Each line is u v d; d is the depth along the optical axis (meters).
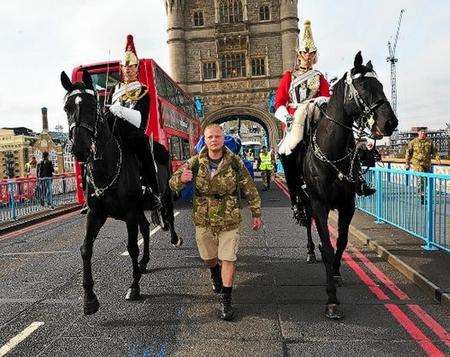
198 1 48.31
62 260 7.85
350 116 4.82
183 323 4.59
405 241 7.96
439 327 4.38
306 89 6.30
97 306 4.69
